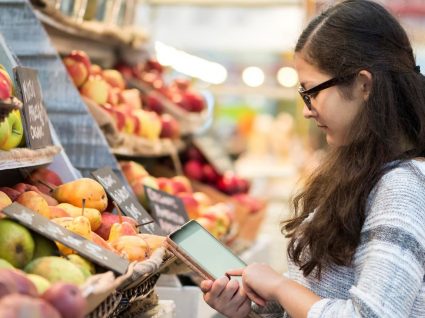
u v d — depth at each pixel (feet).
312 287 5.99
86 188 6.94
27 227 5.07
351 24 5.74
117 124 10.52
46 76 9.02
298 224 6.52
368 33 5.73
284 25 22.71
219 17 22.62
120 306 5.81
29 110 6.74
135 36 13.80
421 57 19.53
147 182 10.34
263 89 27.53
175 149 13.80
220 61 27.99
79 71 10.41
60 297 3.97
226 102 31.53
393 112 5.66
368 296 5.08
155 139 12.28
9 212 5.04
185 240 6.43
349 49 5.69
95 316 4.80
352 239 5.62
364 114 5.67
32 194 6.03
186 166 15.19
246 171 26.21
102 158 9.11
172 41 22.77
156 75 15.56
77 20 11.49
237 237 13.11
